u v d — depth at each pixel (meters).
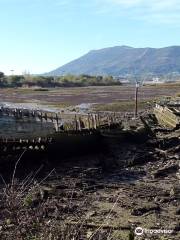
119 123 41.31
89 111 73.56
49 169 28.12
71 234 8.04
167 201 21.27
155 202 21.12
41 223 7.86
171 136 39.66
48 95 126.50
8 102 101.31
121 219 18.30
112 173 27.89
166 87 170.50
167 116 48.22
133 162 30.59
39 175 26.52
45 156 29.16
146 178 26.59
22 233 7.54
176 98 93.12
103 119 50.22
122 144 36.62
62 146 30.62
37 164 28.55
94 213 18.69
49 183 24.41
